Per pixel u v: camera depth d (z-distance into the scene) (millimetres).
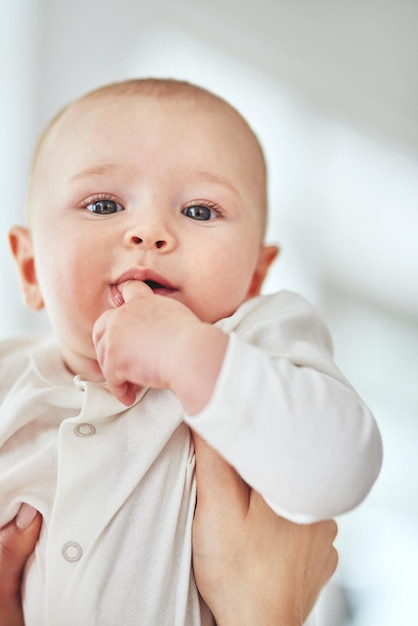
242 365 629
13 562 770
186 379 625
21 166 2184
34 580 771
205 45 2342
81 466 740
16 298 2191
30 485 777
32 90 2193
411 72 2465
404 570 2211
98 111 898
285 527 769
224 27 2359
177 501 742
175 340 646
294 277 2447
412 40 2463
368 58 2457
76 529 727
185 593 722
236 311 831
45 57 2201
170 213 835
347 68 2451
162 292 802
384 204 2479
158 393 785
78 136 886
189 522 749
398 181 2479
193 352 632
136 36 2268
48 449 787
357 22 2455
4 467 793
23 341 1046
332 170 2455
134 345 658
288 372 652
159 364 644
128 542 724
